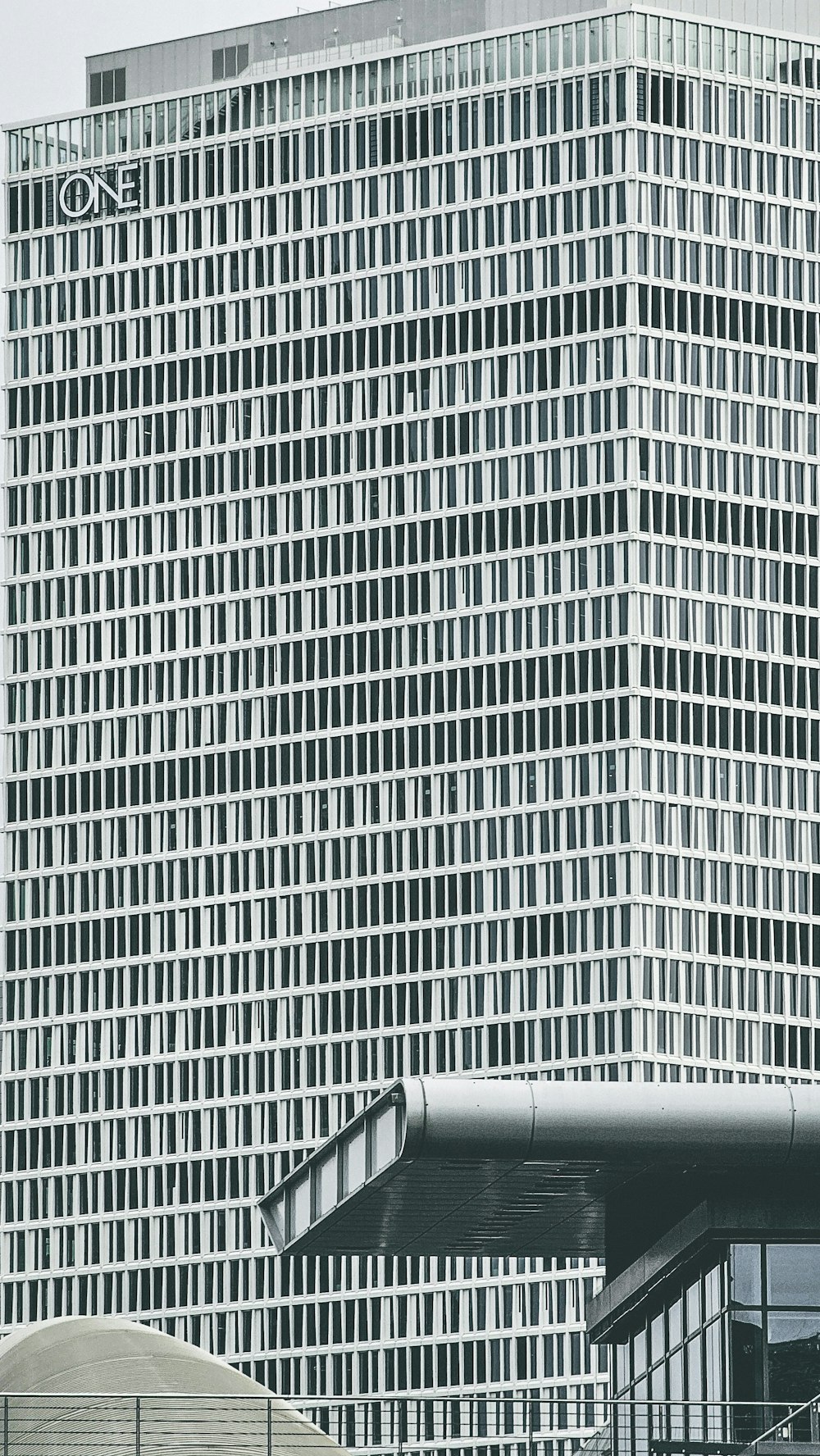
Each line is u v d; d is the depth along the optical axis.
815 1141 81.44
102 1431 85.50
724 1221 81.62
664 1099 81.88
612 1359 91.88
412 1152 81.81
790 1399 80.81
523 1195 88.31
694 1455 80.75
